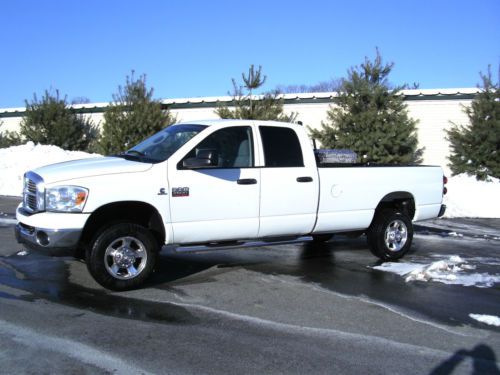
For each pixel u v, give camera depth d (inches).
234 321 193.3
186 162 233.8
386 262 302.2
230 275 261.0
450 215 516.7
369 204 293.6
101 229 219.9
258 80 767.7
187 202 234.5
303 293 232.8
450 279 264.5
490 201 568.7
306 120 837.8
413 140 724.7
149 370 149.5
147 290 229.3
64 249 211.6
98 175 218.1
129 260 225.9
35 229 212.7
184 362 155.8
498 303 226.1
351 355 165.6
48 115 871.1
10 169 634.8
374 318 202.1
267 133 261.6
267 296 226.5
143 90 827.4
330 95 817.5
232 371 150.9
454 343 179.0
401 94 742.5
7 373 143.8
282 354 164.4
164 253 305.7
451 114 788.6
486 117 719.1
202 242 245.3
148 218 237.3
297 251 328.2
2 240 322.0
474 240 382.9
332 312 207.8
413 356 166.9
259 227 256.1
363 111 731.4
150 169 227.8
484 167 717.3
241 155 252.8
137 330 180.5
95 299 213.6
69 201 212.1
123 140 781.9
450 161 778.8
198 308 207.2
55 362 152.2
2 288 223.6
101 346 165.2
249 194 250.1
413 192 313.4
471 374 155.0
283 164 263.3
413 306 218.7
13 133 962.7
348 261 302.2
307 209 269.3
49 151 719.1
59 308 200.4
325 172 276.1
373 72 733.9
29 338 169.0
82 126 919.0
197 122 261.7
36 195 219.0
